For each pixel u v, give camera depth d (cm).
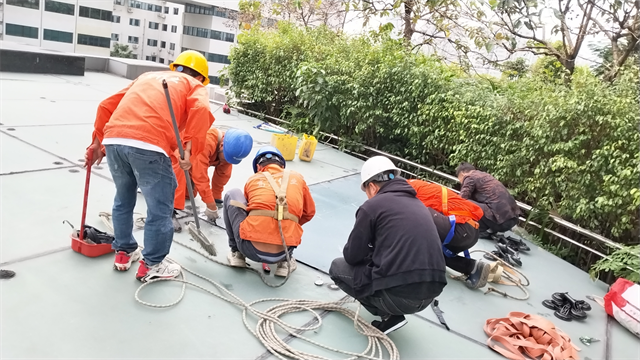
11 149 438
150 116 239
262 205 271
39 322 214
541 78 618
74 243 281
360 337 253
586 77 482
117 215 258
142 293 254
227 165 384
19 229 296
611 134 432
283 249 278
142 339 217
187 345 219
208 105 255
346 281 256
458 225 328
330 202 470
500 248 411
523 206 509
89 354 200
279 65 793
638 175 402
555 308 330
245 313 255
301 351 232
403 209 234
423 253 226
